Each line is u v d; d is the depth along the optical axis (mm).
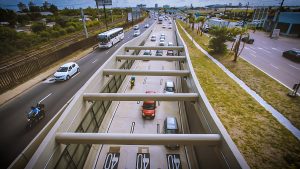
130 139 11117
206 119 13336
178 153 17188
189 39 57625
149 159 16500
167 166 15867
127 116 22766
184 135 11078
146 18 166125
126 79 33250
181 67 33406
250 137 13602
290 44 48344
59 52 37594
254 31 67812
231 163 9086
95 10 143250
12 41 46062
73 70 29578
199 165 14922
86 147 15961
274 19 66250
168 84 28188
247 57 36094
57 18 94062
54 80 27844
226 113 16719
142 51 50375
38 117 17406
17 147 14531
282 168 11031
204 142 10844
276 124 15289
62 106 20531
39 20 109125
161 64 41281
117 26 82500
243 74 26984
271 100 19281
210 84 23297
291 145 12938
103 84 21812
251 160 11523
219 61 34281
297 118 16172
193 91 18516
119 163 16188
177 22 116375
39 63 31750
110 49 47469
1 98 22453
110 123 21500
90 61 37250
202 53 40656
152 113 21828
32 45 50781
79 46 45625
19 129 16672
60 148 11445
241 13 105750
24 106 20656
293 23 58875
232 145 9586
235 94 20656
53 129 11133
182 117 22281
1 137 15602
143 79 33344
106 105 22391
